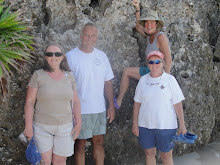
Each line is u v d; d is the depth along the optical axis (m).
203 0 4.82
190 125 4.72
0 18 3.29
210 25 5.07
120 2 4.36
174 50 4.59
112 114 3.86
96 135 3.76
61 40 4.10
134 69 4.15
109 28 4.32
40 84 3.09
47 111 3.11
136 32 4.51
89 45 3.50
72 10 4.27
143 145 3.64
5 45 3.13
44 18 4.20
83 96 3.55
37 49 3.87
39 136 3.13
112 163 4.37
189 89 4.65
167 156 3.63
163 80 3.51
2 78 3.39
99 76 3.60
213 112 5.00
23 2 3.86
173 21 4.62
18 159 3.89
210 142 5.21
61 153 3.22
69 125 3.22
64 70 3.23
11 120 3.81
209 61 4.90
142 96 3.57
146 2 4.53
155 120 3.49
